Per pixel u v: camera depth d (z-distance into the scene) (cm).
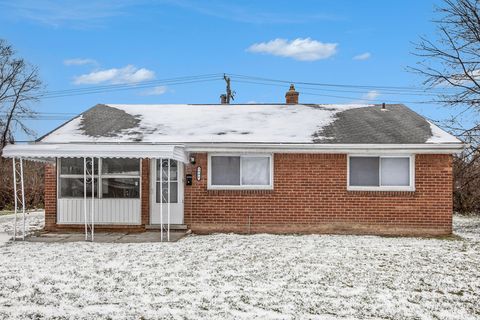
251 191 1558
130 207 1571
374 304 812
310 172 1556
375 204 1541
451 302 831
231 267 1055
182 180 1577
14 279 938
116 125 1734
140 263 1088
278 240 1412
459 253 1238
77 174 1587
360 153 1537
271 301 817
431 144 1489
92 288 883
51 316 735
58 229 1580
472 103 2012
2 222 1962
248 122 1769
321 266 1073
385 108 1948
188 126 1723
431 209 1530
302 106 2025
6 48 4175
